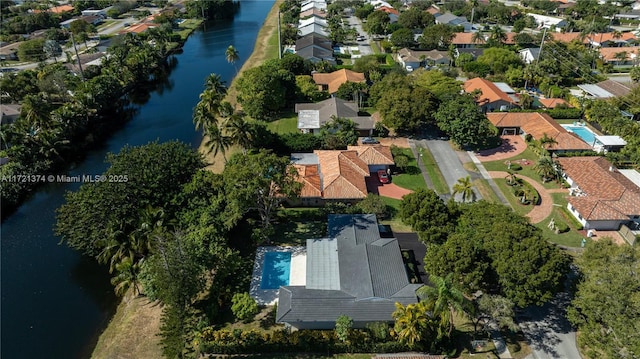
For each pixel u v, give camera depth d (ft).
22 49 536.83
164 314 184.34
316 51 518.78
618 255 177.27
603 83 438.40
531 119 368.48
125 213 227.40
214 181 242.99
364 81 449.06
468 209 225.35
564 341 190.60
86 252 233.76
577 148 333.21
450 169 322.55
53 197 308.81
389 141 361.10
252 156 244.22
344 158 303.48
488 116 372.38
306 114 387.34
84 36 613.52
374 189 299.17
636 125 340.39
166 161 250.98
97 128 403.54
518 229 194.08
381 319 187.32
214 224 222.28
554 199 286.87
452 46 539.29
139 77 506.48
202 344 182.29
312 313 189.78
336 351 184.96
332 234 237.86
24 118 342.23
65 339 199.82
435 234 215.51
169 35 643.86
